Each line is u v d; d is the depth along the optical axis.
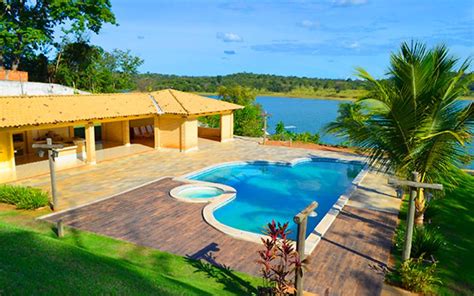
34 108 19.08
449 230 12.28
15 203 13.73
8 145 18.36
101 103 22.92
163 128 25.67
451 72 9.89
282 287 7.17
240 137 33.16
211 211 13.72
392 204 15.08
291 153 26.08
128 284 6.67
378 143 10.91
